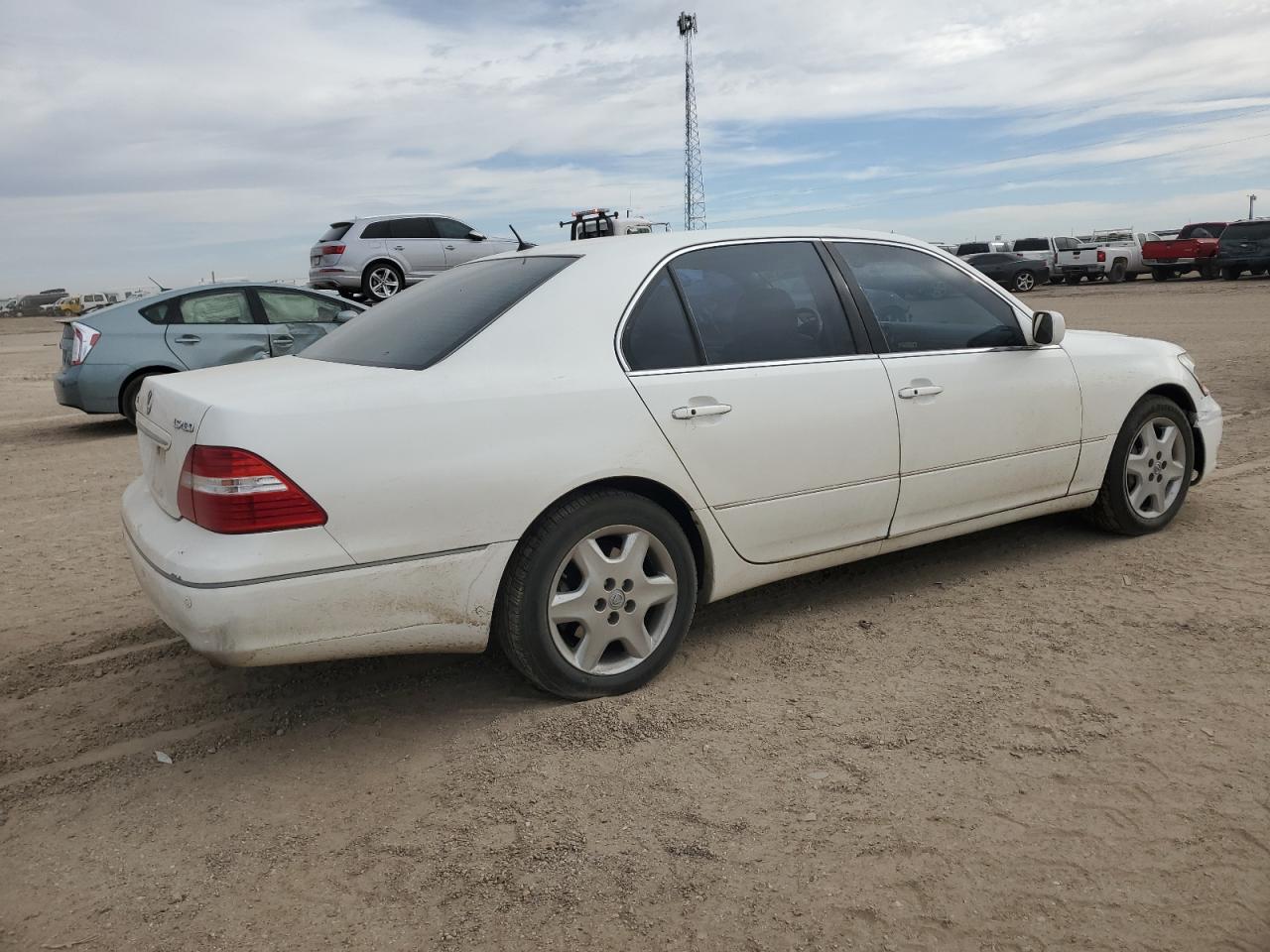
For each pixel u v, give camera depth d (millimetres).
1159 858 2496
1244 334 15156
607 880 2520
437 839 2738
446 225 19656
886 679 3605
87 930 2424
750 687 3600
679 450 3543
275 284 11094
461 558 3172
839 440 3920
